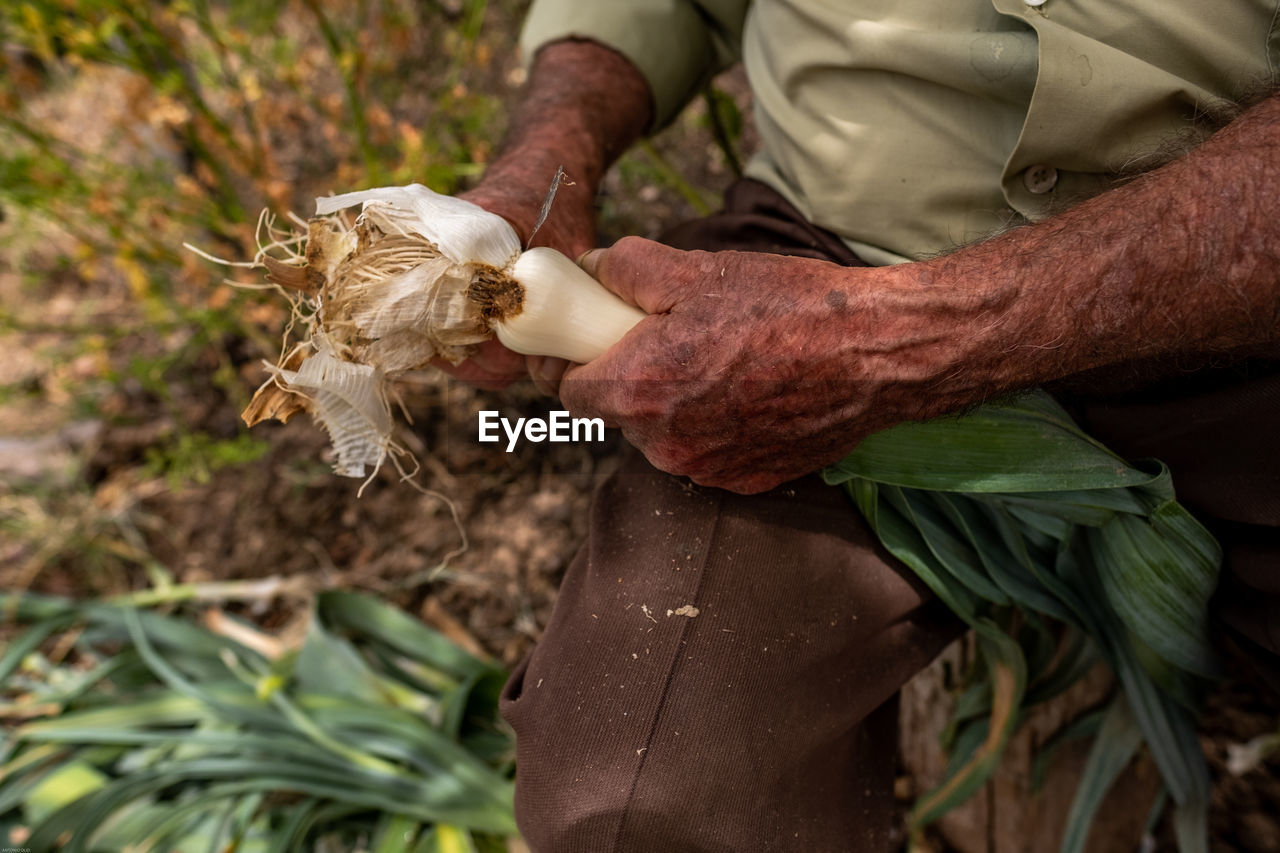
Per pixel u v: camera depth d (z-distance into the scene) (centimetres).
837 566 44
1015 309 37
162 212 75
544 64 54
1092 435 44
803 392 38
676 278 40
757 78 50
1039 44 40
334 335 42
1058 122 41
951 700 62
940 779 63
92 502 81
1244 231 34
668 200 81
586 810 41
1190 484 42
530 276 42
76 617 66
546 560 73
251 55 75
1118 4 40
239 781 59
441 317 42
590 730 42
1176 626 46
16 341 90
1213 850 60
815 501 45
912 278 38
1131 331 36
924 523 44
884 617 44
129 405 85
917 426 42
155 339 88
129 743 62
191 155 90
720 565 43
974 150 44
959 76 43
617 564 44
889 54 44
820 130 46
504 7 90
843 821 45
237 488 81
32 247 92
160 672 62
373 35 91
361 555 76
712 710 42
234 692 61
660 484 46
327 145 90
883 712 49
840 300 38
